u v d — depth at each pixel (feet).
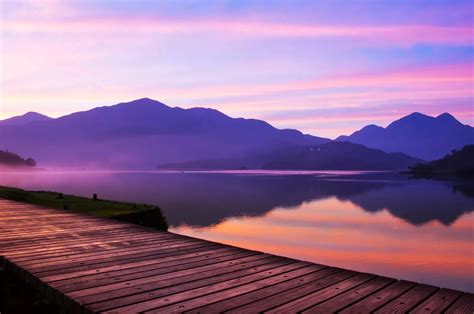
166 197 327.47
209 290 19.44
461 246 147.64
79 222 44.47
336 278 21.44
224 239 148.97
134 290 19.43
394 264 118.21
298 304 17.43
